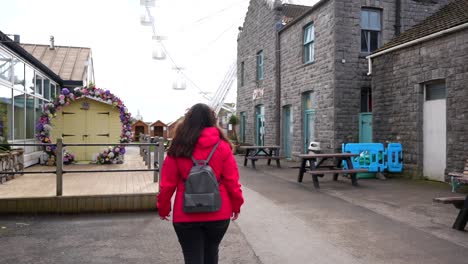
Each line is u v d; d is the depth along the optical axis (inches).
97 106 453.7
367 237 202.5
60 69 632.4
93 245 186.1
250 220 238.5
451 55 364.8
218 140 113.7
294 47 621.6
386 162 425.7
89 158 454.3
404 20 525.7
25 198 242.1
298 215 251.8
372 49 526.3
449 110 366.3
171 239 196.5
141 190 268.2
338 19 502.3
